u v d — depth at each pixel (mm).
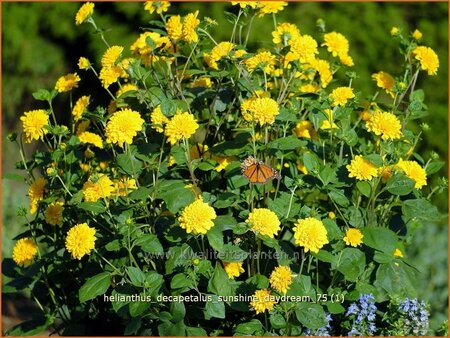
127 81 3766
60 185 3420
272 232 2826
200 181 3387
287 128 3324
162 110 3059
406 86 3539
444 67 6391
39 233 3658
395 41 6312
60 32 7234
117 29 6617
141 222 3229
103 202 3148
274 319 2932
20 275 3785
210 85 3633
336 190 3129
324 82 3748
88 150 3686
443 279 5039
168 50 3627
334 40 3756
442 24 6449
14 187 7293
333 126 3367
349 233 3051
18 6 7504
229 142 3193
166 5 3533
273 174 2805
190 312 3127
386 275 3205
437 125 6273
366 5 6418
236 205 3104
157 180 3061
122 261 3172
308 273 3207
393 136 3109
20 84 7828
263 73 3594
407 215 3205
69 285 3730
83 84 7566
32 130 3381
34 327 3617
